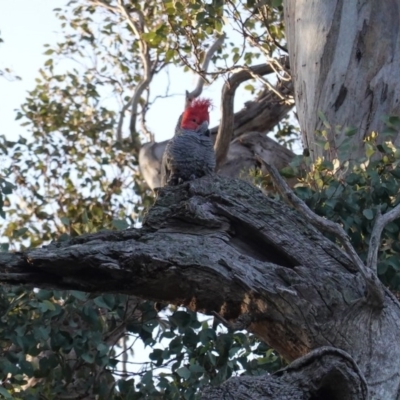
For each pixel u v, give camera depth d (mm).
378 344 6840
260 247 7512
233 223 7461
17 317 9977
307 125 12992
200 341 9883
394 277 8992
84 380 10703
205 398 6180
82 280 7059
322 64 12852
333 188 9430
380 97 12406
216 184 7621
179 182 11766
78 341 10055
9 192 11617
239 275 7070
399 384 6750
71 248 6879
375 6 12789
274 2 15320
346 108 12516
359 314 6973
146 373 10047
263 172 15312
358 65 12617
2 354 10602
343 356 6297
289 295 7043
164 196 7668
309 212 6828
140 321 10281
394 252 9289
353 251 6715
